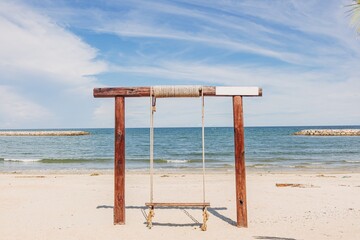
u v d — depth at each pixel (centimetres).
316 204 1022
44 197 1152
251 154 3909
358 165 2644
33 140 8200
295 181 1614
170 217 855
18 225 774
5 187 1387
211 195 1210
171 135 10319
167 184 1514
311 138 7400
